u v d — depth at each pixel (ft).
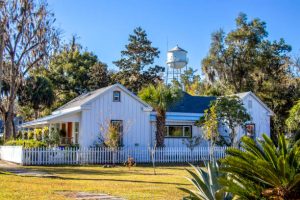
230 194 18.99
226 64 184.14
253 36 180.75
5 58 119.65
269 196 15.48
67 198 37.09
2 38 80.53
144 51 239.50
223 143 109.09
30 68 118.73
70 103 120.78
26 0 111.86
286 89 155.12
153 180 54.80
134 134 105.91
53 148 88.07
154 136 112.78
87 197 37.83
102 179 55.67
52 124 119.24
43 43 115.44
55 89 197.47
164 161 100.07
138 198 37.65
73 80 199.21
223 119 103.40
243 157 16.14
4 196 37.58
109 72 226.38
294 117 90.07
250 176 16.08
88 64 208.23
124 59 240.12
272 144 15.96
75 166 83.46
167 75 181.98
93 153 92.02
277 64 180.55
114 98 104.53
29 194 39.17
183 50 169.58
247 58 182.80
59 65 201.36
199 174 20.30
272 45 182.60
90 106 101.19
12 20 110.63
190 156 103.60
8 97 131.75
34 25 114.01
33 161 85.35
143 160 99.14
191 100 130.41
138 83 224.94
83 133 100.22
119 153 95.91
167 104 103.86
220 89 180.45
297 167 15.35
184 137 117.80
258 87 173.27
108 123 99.25
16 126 171.53
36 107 164.45
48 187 44.68
